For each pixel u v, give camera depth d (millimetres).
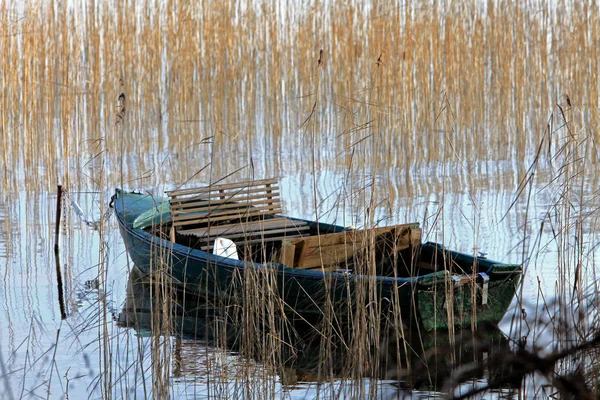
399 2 31672
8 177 29594
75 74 31281
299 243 16734
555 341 10750
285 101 34344
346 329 15500
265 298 14633
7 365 14562
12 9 30703
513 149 32656
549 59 33250
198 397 12938
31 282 19328
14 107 29938
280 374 13773
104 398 13047
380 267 17281
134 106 32688
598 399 8336
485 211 24766
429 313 15180
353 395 12578
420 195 27000
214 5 33750
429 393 12688
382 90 29781
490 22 32750
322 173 30547
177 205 19234
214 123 33562
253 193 20828
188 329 16203
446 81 31531
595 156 25500
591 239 19531
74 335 15977
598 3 33844
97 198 27516
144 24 33094
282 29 34250
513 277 15508
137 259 19625
